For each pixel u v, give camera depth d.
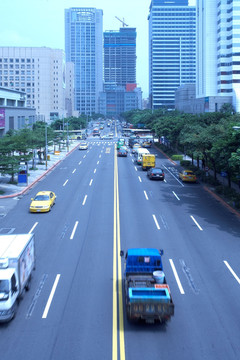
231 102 130.62
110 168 59.00
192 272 19.89
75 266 20.67
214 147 37.94
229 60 130.50
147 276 16.50
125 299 16.52
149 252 17.30
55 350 13.01
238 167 31.83
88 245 24.02
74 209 33.31
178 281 18.75
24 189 41.56
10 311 14.65
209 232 26.92
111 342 13.50
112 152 82.50
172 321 14.98
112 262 21.25
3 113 72.50
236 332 14.18
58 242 24.56
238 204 33.91
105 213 31.94
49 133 72.56
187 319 15.14
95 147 93.75
